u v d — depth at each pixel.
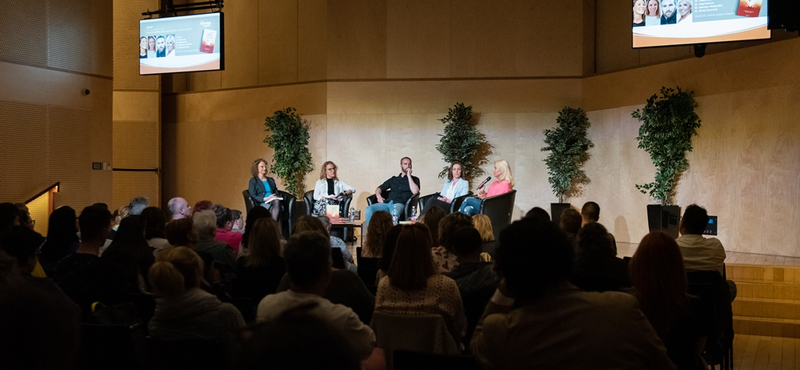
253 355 0.70
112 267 3.80
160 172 14.34
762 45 8.88
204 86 14.44
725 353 4.46
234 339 2.74
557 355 1.88
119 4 14.14
